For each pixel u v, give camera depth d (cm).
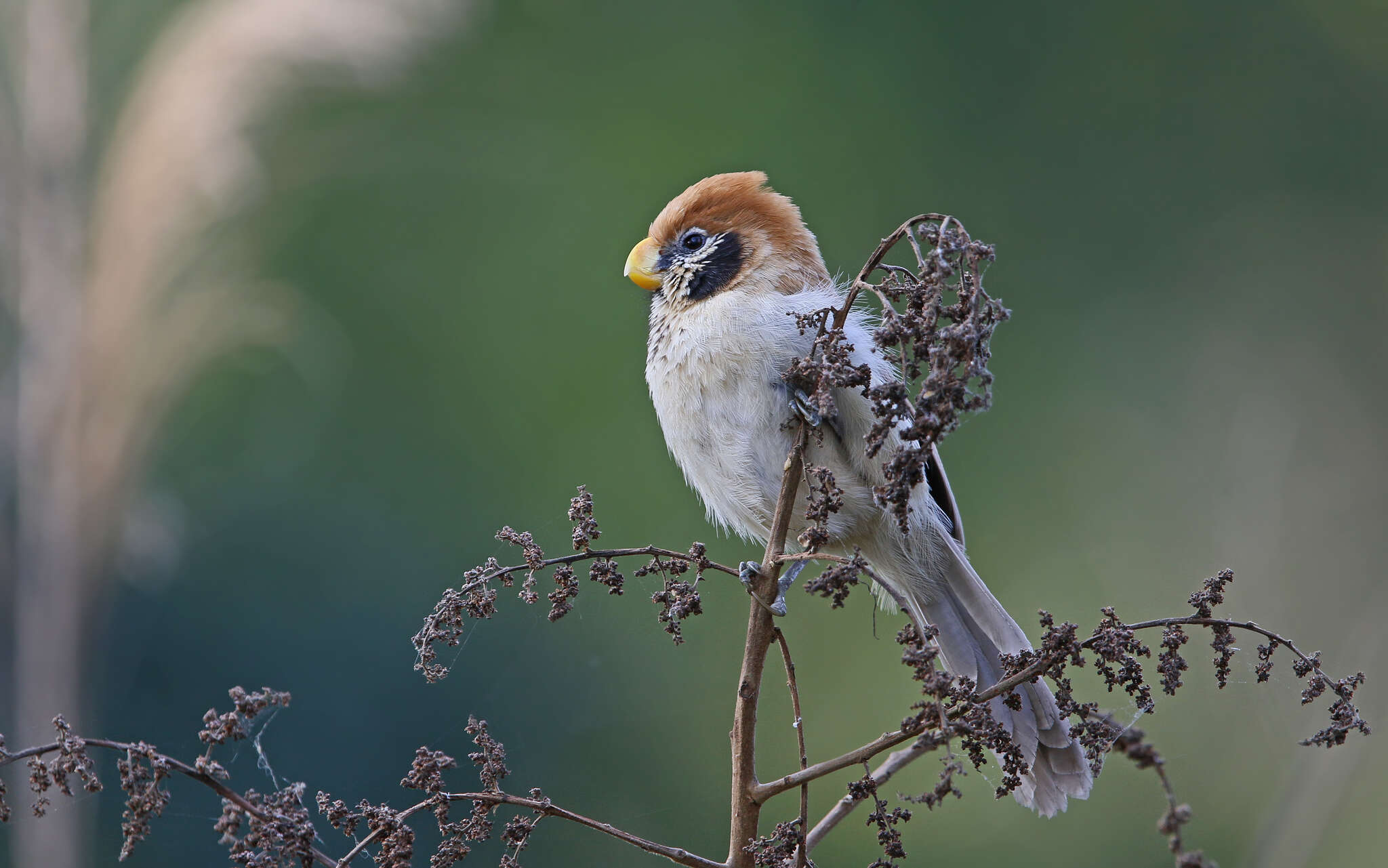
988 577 1374
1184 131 1573
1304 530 1355
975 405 389
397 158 1401
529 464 1374
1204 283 1538
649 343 721
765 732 1120
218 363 1280
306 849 398
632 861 1011
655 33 1506
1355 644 1173
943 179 1532
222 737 390
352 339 1361
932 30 1561
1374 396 1483
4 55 1098
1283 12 1571
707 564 448
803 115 1517
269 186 1223
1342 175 1555
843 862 1136
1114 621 416
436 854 427
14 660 991
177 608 1206
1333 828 904
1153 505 1420
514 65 1475
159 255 1055
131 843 383
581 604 1092
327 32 1094
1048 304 1515
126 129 1074
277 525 1291
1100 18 1566
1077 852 1038
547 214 1441
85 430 1021
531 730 1097
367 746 1161
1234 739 946
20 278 1045
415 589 1312
